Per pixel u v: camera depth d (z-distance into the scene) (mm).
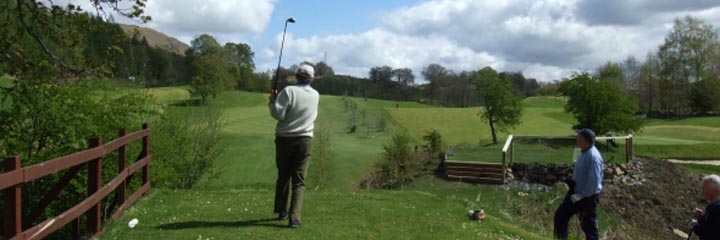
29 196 9141
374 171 28406
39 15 10812
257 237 6227
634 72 92438
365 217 7770
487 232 7582
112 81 12336
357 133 53000
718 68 78062
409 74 114938
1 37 10664
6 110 10000
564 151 29891
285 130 6262
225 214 7543
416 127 60438
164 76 93062
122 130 7633
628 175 23500
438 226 7516
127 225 6738
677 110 83438
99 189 6320
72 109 10500
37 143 10242
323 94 110000
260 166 33406
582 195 7531
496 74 47719
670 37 79750
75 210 5461
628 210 20328
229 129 49031
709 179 6559
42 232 4730
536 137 33406
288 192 6965
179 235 6262
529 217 12133
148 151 9328
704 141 47625
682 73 79188
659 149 40594
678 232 19172
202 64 82000
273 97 6688
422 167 26375
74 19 11008
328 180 29234
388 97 109938
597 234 7602
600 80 37469
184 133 17906
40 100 10039
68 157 5309
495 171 23391
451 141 53062
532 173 23594
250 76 109188
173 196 9219
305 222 7133
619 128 35344
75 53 11477
